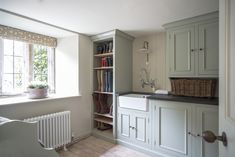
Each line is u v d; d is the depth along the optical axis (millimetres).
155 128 2189
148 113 2270
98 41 3037
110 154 2316
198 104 1822
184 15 1964
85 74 2910
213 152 1745
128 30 2594
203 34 2006
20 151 1088
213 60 1950
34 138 1179
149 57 2867
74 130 2750
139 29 2539
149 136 2266
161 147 2135
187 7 1737
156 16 1985
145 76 2914
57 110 2506
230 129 646
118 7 1722
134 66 3059
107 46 2943
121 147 2535
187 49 2133
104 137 2814
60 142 2367
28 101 2135
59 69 2992
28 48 2637
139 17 2023
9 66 2414
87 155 2293
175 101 1972
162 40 2715
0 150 981
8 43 2400
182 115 1948
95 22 2205
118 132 2658
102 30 2596
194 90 2031
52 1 1573
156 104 2172
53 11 1817
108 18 2049
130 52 3014
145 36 2910
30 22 2139
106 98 3162
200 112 1812
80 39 2791
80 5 1669
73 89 2830
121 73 2789
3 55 2338
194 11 1844
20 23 2176
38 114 2273
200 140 1815
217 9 1790
